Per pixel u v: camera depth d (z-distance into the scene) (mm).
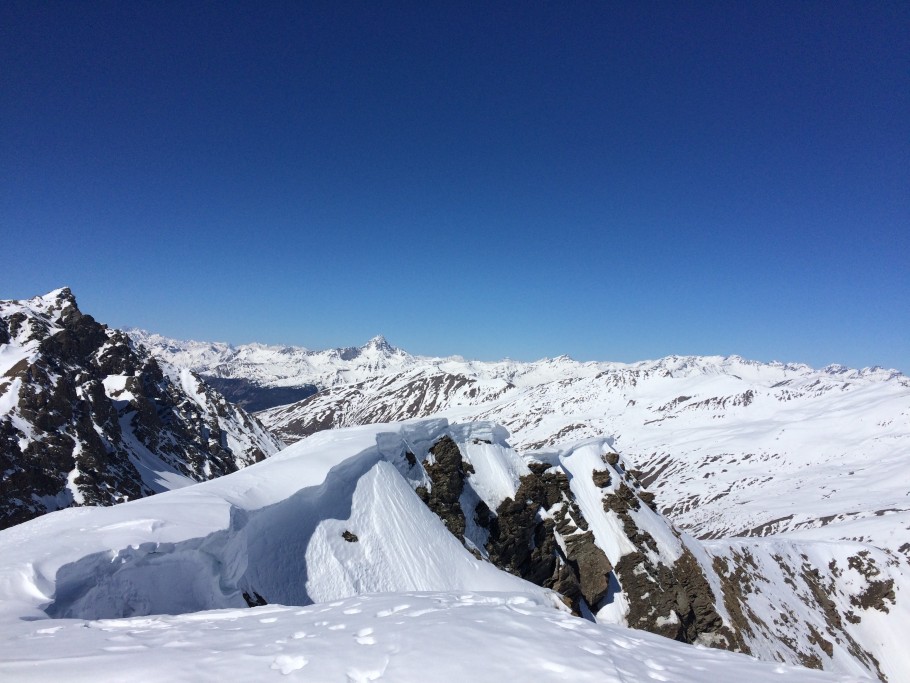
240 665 10086
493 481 44344
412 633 11828
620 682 9773
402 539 29891
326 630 12453
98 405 98125
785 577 74562
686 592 48969
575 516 48781
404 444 37781
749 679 11039
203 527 20781
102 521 20484
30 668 9938
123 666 9984
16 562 16297
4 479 65000
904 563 85562
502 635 11945
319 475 28656
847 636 71250
